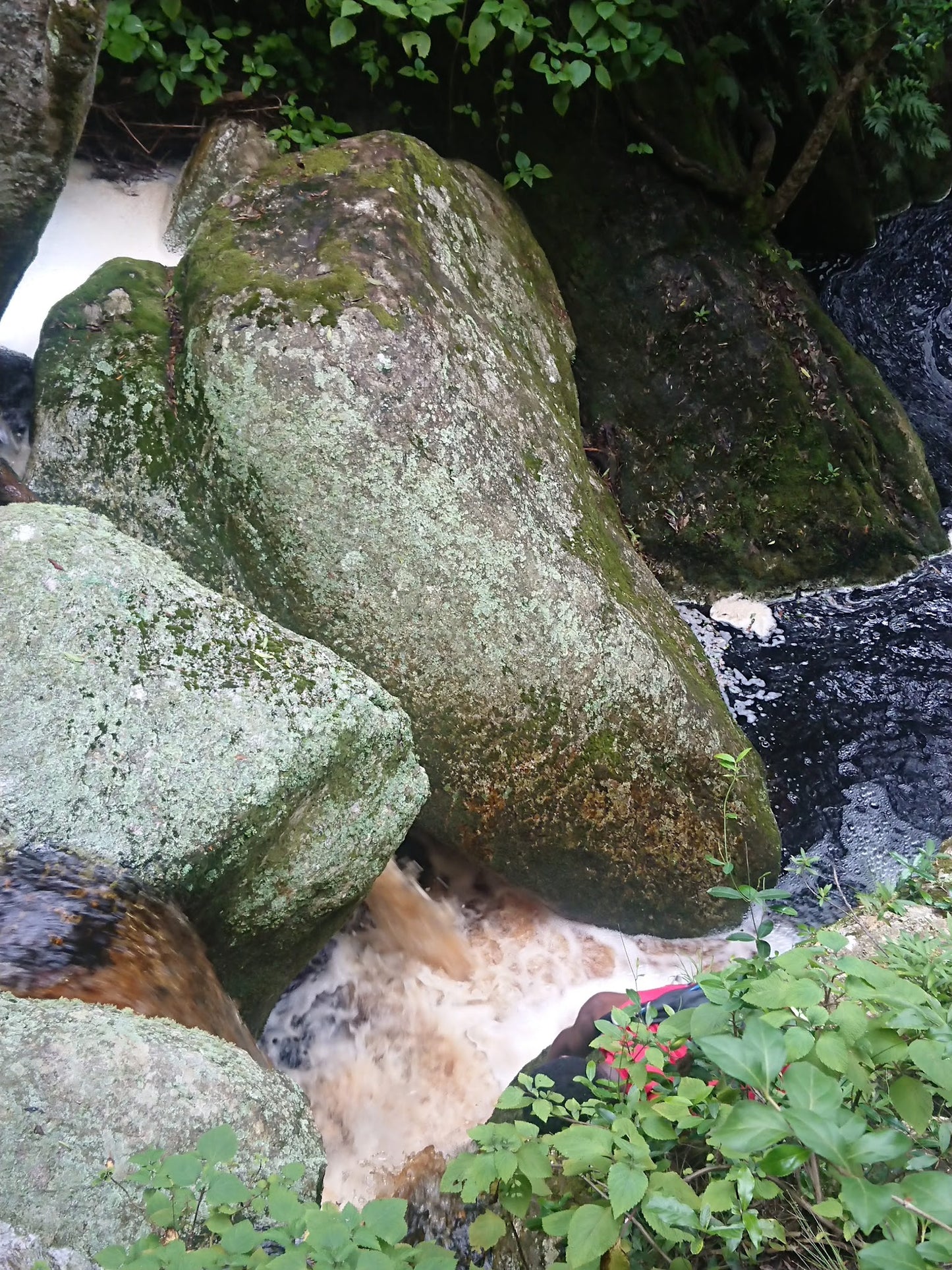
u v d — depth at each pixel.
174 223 4.14
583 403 4.97
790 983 1.49
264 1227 1.57
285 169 3.70
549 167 4.77
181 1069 1.68
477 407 3.43
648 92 4.73
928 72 6.69
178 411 3.33
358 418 3.17
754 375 4.91
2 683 2.10
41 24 2.54
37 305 3.97
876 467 5.10
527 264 4.40
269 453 3.15
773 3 5.41
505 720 3.28
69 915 1.91
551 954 3.58
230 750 2.19
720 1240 1.53
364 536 3.16
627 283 4.88
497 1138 1.47
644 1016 2.12
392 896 3.49
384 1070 3.22
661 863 3.47
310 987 3.24
